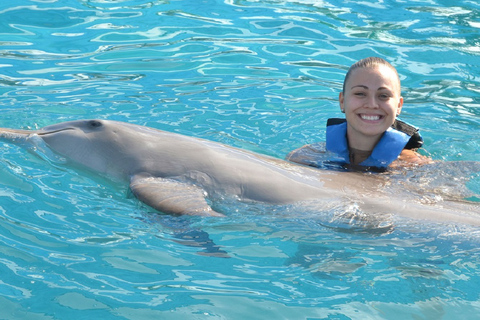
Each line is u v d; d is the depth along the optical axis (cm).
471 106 721
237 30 933
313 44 889
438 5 1055
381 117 535
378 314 366
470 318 362
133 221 464
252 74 789
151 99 707
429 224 446
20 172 527
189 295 379
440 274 405
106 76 767
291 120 669
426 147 615
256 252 430
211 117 667
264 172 489
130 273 400
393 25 965
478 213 460
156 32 915
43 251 421
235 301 375
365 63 539
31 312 360
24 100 688
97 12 985
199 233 438
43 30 908
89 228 452
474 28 951
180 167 501
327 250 432
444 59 845
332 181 493
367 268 412
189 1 1053
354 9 1034
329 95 737
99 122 554
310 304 374
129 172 513
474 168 542
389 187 494
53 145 554
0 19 935
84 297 374
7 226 449
